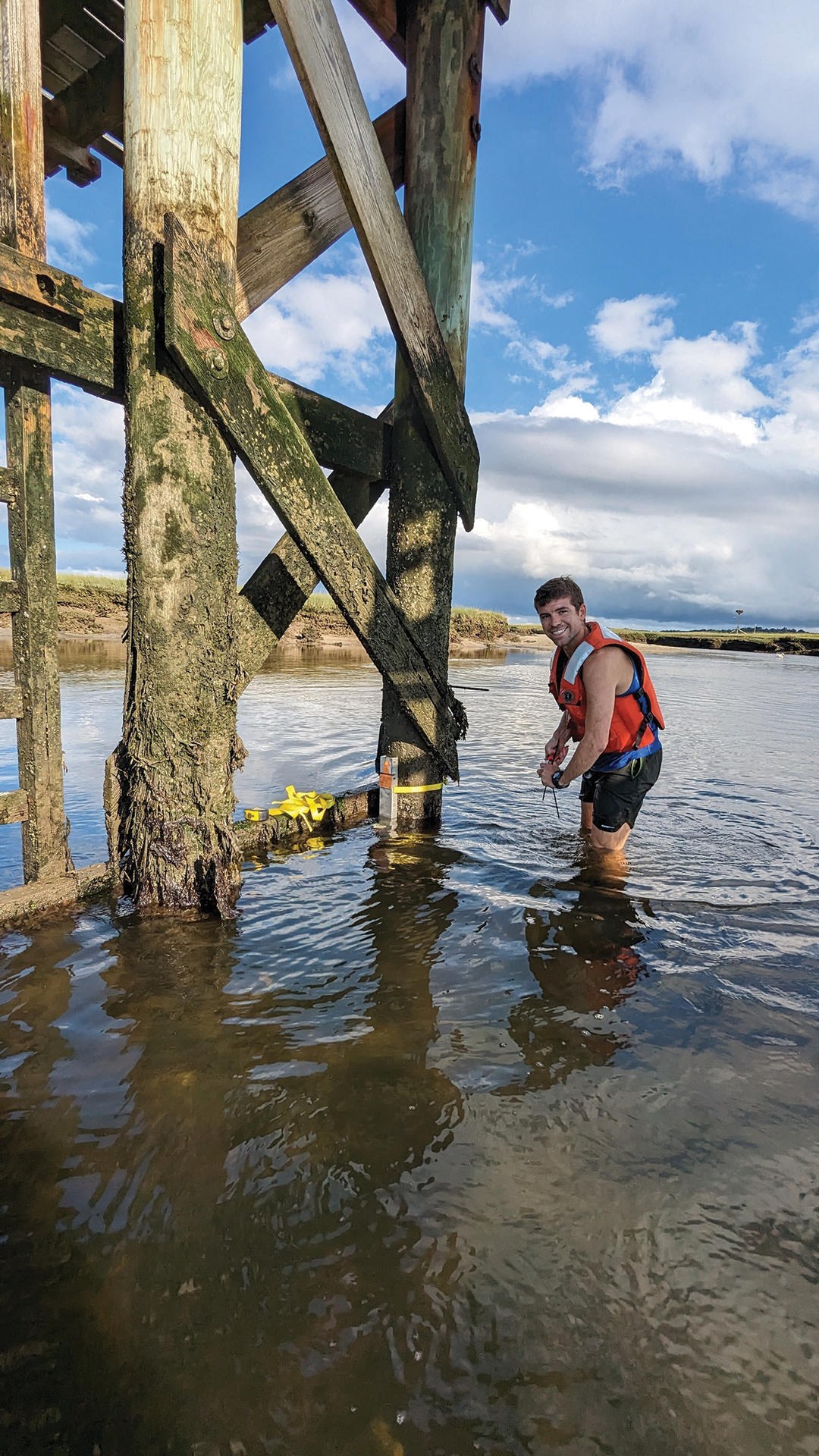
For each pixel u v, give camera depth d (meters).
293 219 3.61
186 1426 1.04
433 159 3.91
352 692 10.38
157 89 2.60
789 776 5.93
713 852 3.89
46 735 2.93
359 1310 1.22
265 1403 1.07
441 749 4.33
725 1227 1.41
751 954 2.65
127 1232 1.37
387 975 2.43
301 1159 1.57
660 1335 1.19
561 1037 2.07
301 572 3.65
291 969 2.46
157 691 2.85
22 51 2.48
